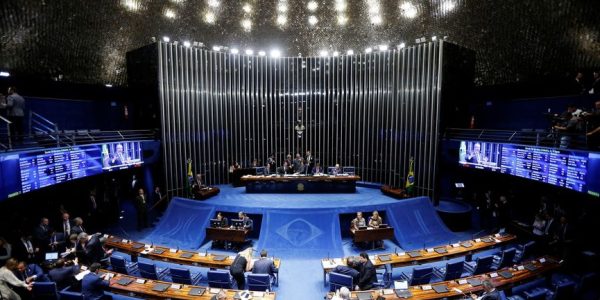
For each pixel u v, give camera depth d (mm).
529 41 12289
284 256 10008
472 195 14531
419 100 13898
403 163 14508
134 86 14180
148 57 13680
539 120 12797
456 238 11195
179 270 7352
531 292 7578
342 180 13688
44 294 6395
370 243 10805
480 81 13680
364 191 14289
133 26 14023
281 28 16562
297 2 16391
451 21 14086
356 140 15773
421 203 12000
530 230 10562
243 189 14516
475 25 13523
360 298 6336
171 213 11922
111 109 14844
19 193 7938
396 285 6754
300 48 16609
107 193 12922
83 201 13023
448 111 13430
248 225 10398
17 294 6684
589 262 8562
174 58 13977
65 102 13320
